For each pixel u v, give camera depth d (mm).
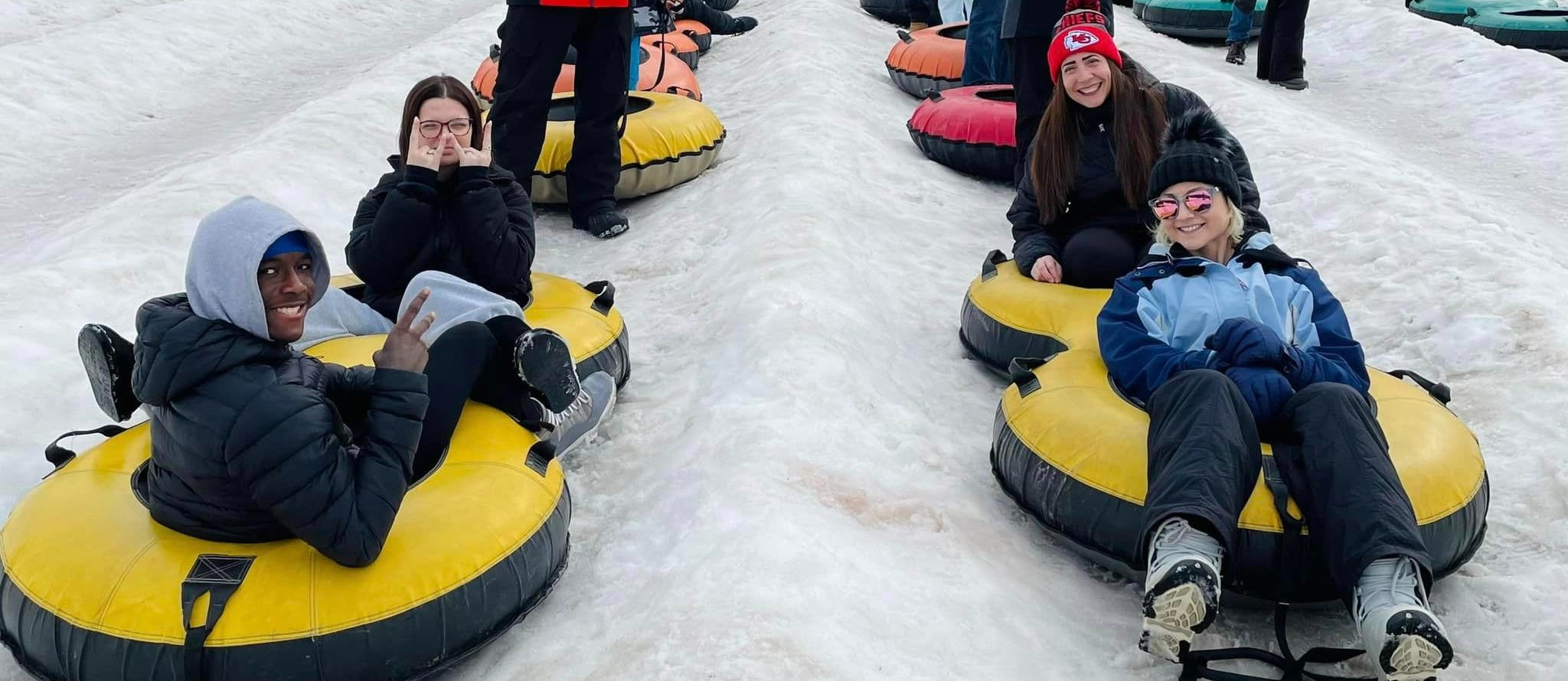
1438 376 4203
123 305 4766
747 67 9758
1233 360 2885
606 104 5844
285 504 2244
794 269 4828
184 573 2352
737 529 2842
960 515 3145
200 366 2219
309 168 6492
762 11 12664
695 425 3641
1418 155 8164
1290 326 3064
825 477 3207
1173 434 2570
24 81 8742
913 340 4625
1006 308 4184
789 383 3760
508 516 2652
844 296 4656
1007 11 6023
